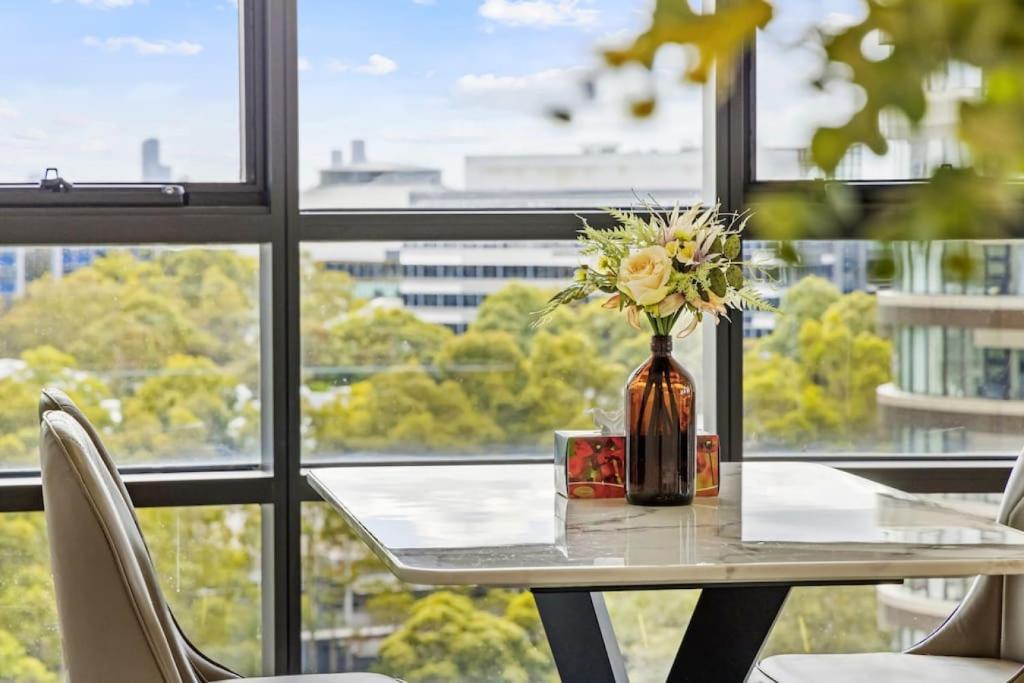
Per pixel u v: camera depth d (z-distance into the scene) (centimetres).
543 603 199
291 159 302
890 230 26
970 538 183
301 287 309
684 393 215
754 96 317
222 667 226
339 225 305
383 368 314
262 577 309
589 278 218
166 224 297
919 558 166
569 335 320
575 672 198
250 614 310
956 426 327
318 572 312
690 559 165
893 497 229
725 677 192
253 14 306
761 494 232
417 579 158
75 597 166
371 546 186
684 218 214
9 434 300
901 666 230
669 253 210
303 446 311
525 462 317
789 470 268
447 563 163
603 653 196
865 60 24
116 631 166
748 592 191
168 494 297
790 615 329
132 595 166
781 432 322
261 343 309
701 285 212
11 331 299
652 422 215
